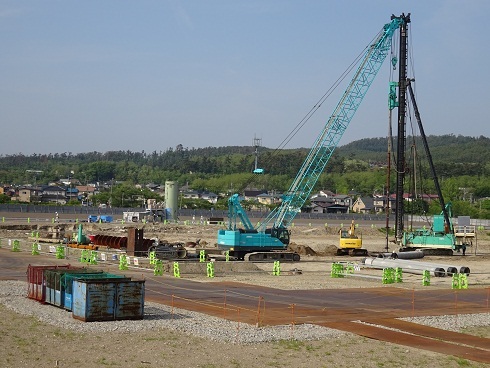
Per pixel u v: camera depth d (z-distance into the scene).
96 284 30.39
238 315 33.59
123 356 24.69
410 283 52.47
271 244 73.31
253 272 58.50
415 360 25.94
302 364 24.73
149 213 136.62
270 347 26.97
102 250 72.62
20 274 48.62
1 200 179.75
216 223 129.75
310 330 30.36
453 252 87.06
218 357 25.08
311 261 73.19
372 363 25.30
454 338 30.20
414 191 93.25
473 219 166.12
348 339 29.03
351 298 41.72
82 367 23.16
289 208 79.69
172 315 32.75
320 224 142.75
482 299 43.50
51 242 80.75
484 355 27.11
